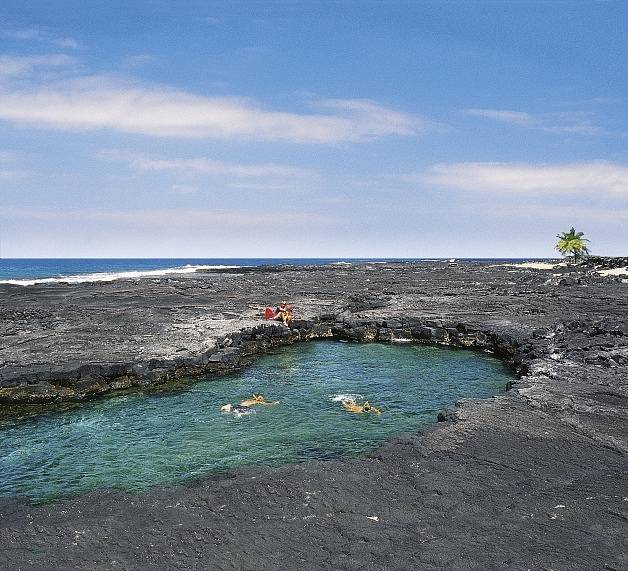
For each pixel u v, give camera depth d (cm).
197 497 959
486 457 1103
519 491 952
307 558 756
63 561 768
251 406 1744
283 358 2567
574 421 1312
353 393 1917
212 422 1583
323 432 1493
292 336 3016
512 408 1422
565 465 1059
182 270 11906
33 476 1208
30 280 7619
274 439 1436
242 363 2436
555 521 845
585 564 728
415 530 827
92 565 755
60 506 949
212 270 11238
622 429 1258
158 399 1831
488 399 1524
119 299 4209
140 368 2025
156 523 869
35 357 2105
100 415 1656
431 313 3353
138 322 2992
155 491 995
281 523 858
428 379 2138
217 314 3331
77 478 1195
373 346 2891
